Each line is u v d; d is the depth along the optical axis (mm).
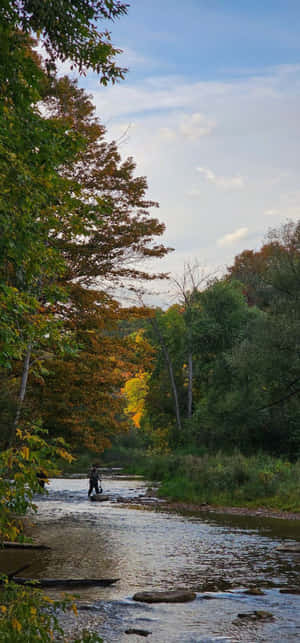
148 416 58562
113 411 21859
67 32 6574
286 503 25297
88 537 16453
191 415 51562
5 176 4996
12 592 4191
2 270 5328
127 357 21078
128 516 22219
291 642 7641
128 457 63125
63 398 19781
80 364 19797
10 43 5582
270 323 36406
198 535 17484
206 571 12195
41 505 25812
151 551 14469
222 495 27625
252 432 39625
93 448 21172
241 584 11000
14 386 17906
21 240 5164
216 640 7676
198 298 52750
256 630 8156
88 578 10844
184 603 9602
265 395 39281
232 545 15703
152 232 19359
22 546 14102
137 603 9484
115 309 19938
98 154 18797
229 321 50344
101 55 6699
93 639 4590
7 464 4254
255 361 36594
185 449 44500
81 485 37250
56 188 5727
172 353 56094
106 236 18531
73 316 18953
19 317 5523
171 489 30484
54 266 5742
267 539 16891
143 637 7703
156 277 20172
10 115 5207
